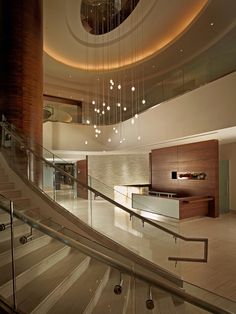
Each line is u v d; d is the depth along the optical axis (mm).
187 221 7703
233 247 5344
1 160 4691
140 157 14375
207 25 7992
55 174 5090
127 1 7711
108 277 2947
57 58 10391
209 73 7023
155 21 8203
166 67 10875
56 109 11367
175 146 9844
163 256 4613
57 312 2213
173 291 2236
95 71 11133
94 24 8766
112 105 12562
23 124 5668
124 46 9758
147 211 8562
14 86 5582
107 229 5102
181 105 7734
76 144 10914
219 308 2064
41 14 6316
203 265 4438
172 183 9938
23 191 4324
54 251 3039
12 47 5598
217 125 6480
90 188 5398
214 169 8266
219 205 9242
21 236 2824
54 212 4203
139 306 2443
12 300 2168
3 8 5656
